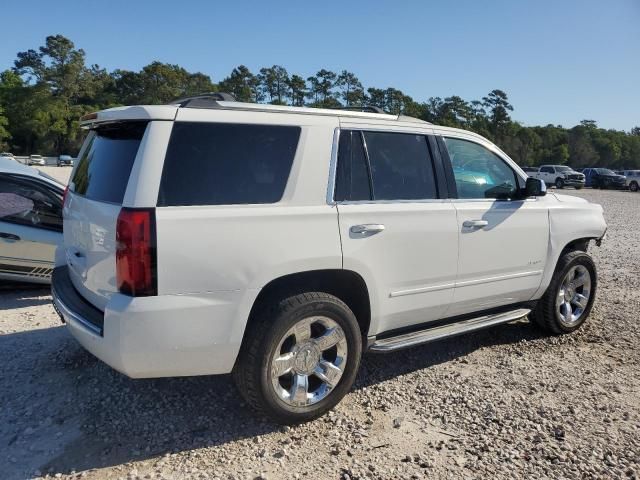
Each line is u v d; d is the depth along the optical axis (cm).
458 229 423
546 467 316
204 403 381
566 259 527
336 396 365
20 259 612
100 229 318
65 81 11119
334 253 351
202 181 312
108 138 354
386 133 399
